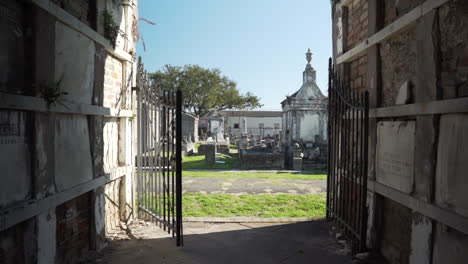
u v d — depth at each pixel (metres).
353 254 3.86
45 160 2.81
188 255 3.87
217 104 39.12
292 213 5.85
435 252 2.67
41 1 2.67
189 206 6.35
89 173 3.73
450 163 2.50
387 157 3.62
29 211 2.54
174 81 37.19
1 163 2.30
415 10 2.99
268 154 13.53
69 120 3.28
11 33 2.44
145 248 4.07
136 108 5.34
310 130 20.75
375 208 3.87
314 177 10.57
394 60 3.57
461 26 2.44
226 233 4.71
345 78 5.06
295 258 3.80
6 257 2.39
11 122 2.41
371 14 4.01
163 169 4.59
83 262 3.54
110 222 4.51
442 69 2.64
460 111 2.35
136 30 5.33
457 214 2.38
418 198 2.92
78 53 3.40
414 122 3.06
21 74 2.57
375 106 3.93
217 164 14.61
